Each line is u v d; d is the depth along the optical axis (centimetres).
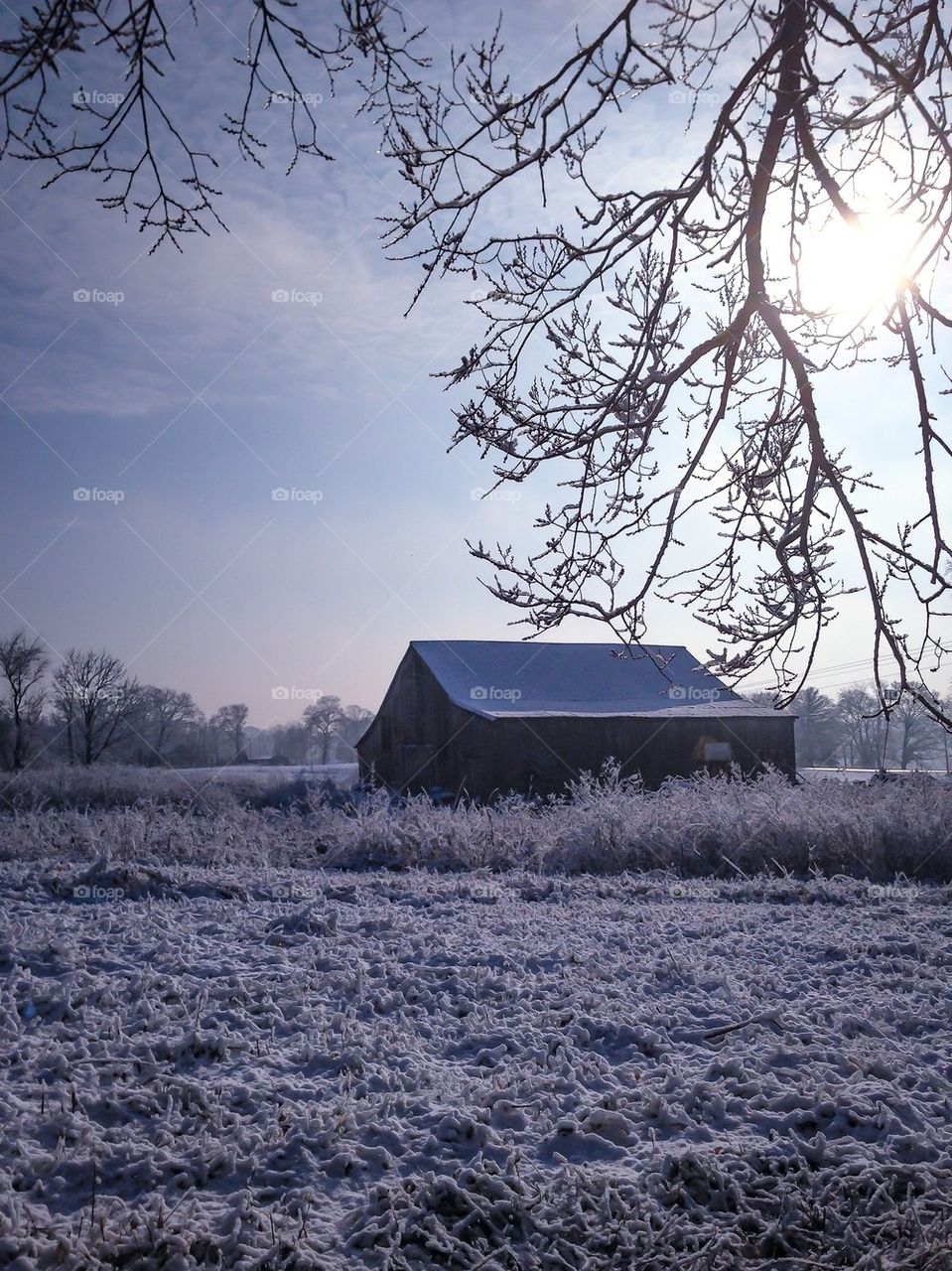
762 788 1647
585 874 1342
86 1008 641
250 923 903
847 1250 413
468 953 833
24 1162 437
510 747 3244
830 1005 708
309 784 2906
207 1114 503
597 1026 652
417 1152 483
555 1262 409
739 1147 488
